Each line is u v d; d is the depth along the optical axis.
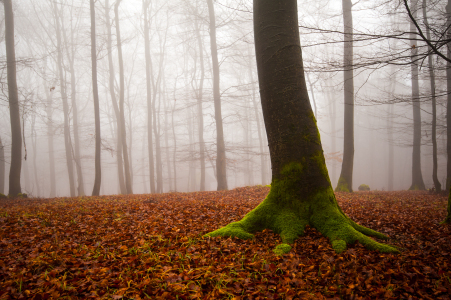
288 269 3.07
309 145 4.42
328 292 2.64
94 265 3.20
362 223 5.27
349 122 13.20
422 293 2.66
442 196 10.96
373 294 2.60
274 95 4.55
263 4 4.69
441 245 3.94
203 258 3.36
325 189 4.38
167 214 6.14
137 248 3.70
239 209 6.76
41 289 2.62
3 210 7.30
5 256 3.51
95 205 7.83
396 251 3.61
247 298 2.56
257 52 4.80
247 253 3.59
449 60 4.50
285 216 4.32
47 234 4.62
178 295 2.52
